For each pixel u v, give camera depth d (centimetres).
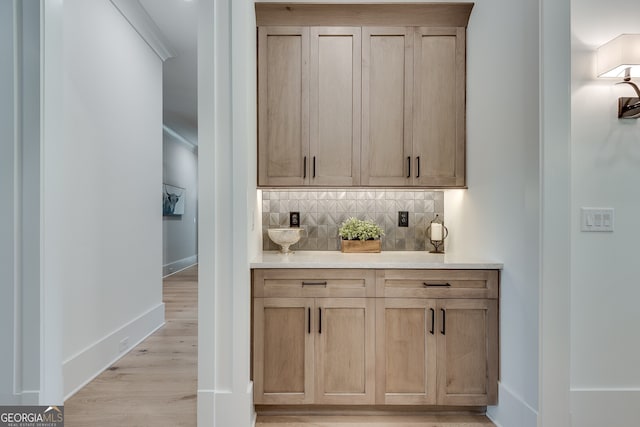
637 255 193
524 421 182
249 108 203
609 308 192
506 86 199
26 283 153
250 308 206
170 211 700
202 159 191
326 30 242
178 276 680
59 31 161
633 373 192
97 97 269
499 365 207
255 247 234
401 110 244
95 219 265
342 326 210
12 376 152
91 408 217
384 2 237
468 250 244
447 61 245
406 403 208
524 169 184
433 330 208
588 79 193
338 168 243
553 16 171
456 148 245
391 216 276
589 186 193
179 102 569
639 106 183
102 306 272
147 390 239
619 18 194
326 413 216
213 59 192
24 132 153
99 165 271
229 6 195
